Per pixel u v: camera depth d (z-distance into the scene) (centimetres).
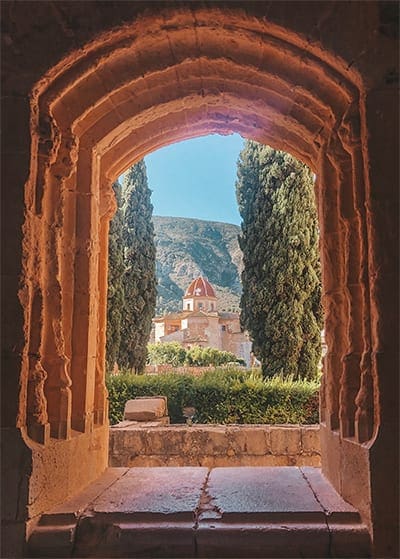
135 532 319
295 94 417
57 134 368
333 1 349
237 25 362
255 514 330
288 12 350
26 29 353
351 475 348
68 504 355
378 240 329
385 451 312
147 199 1742
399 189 331
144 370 1669
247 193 1455
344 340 413
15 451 319
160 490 396
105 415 486
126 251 1670
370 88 341
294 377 1335
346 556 308
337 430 409
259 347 1388
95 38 353
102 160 493
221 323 3866
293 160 1388
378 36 342
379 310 324
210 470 479
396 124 336
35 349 350
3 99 347
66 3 354
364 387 343
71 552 316
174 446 777
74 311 415
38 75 349
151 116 466
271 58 394
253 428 790
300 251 1372
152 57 396
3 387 326
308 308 1365
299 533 313
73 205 423
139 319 1658
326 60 358
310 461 767
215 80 439
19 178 340
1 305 331
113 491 394
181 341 3672
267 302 1376
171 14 353
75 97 390
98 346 482
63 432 370
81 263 419
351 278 383
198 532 317
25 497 315
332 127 405
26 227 340
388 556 303
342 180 393
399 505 307
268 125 495
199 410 1085
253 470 475
